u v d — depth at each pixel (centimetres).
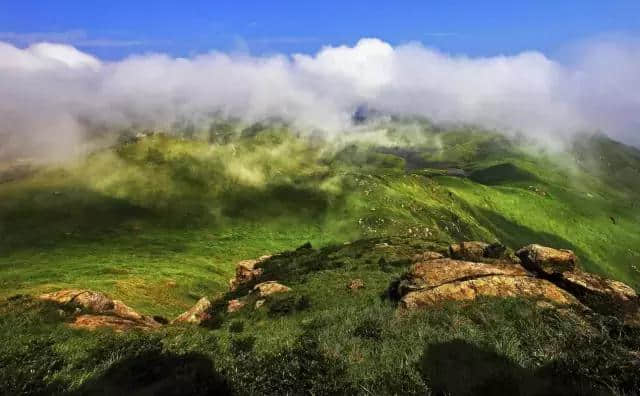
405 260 3581
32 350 1558
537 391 959
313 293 2703
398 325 1564
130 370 1345
